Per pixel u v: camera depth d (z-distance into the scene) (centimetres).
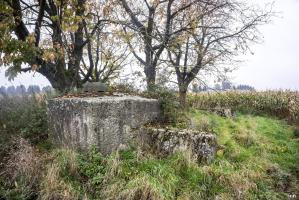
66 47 1066
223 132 1067
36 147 840
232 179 788
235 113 1393
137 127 877
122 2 1411
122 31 1283
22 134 854
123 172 755
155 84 1074
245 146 1027
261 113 1702
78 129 809
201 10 1609
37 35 1082
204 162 837
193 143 841
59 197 684
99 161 782
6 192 675
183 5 1574
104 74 1381
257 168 881
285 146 1088
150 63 1435
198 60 1573
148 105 925
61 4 1017
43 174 716
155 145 856
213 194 759
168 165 795
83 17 1051
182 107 1147
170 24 1524
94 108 798
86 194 711
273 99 1772
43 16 1116
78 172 755
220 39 1616
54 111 865
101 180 737
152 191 700
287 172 924
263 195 791
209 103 1877
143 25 1416
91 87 991
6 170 726
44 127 905
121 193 700
